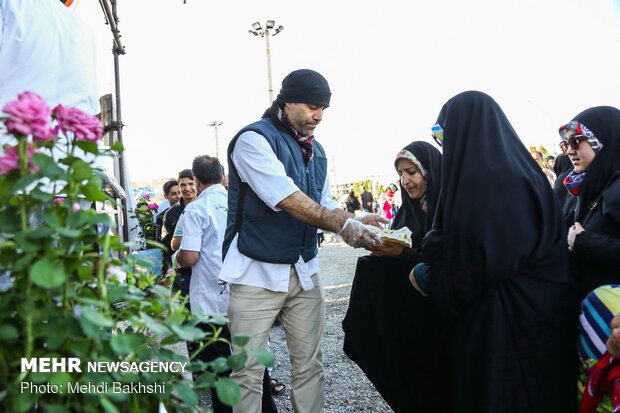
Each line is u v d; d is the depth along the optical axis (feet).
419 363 7.97
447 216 6.05
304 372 8.19
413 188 8.76
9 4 6.23
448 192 6.13
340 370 13.01
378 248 7.75
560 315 5.74
